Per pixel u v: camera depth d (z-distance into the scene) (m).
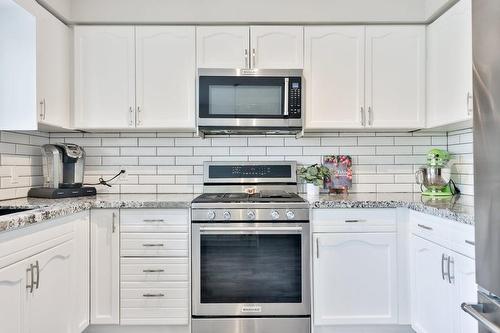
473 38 1.32
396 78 2.46
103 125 2.43
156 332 2.23
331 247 2.15
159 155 2.73
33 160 2.48
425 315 1.96
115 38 2.43
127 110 2.42
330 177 2.72
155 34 2.43
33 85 2.04
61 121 2.32
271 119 2.39
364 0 2.44
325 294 2.14
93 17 2.41
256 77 2.39
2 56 2.04
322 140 2.74
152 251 2.16
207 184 2.67
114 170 2.71
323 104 2.45
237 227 2.11
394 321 2.14
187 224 2.17
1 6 1.91
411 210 2.12
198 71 2.38
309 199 2.26
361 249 2.15
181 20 2.42
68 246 1.90
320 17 2.44
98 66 2.43
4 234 1.36
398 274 2.15
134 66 2.43
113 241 2.16
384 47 2.46
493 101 1.19
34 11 2.03
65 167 2.47
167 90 2.43
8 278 1.38
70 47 2.43
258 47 2.44
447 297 1.73
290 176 2.68
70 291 1.92
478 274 1.29
